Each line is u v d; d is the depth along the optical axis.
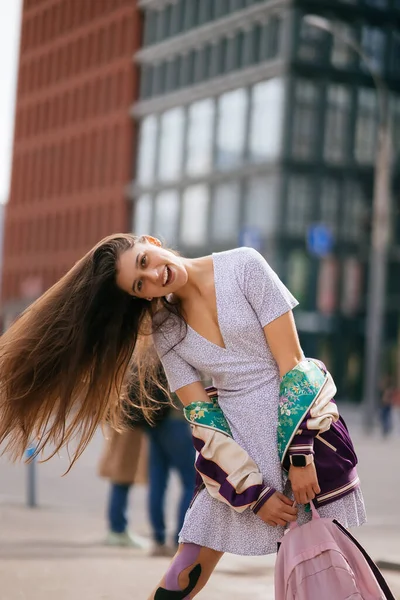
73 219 87.06
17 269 95.81
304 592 4.29
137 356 4.96
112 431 9.66
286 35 64.75
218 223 69.38
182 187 73.31
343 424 4.60
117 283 4.58
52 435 4.64
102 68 84.19
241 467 4.45
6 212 98.38
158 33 78.31
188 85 74.06
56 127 90.62
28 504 13.47
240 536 4.56
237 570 8.44
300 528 4.39
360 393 66.75
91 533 10.88
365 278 66.25
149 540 10.57
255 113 66.81
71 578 7.60
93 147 84.94
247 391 4.60
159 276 4.53
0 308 96.69
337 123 65.44
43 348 4.55
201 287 4.64
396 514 14.00
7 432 4.66
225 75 70.00
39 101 93.50
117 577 7.74
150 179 77.62
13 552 9.07
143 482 9.96
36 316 4.59
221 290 4.61
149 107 78.06
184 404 4.73
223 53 70.62
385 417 36.16
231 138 68.81
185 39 74.00
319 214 64.75
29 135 95.06
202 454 4.54
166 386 8.77
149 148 78.38
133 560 8.84
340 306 65.62
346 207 65.50
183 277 4.58
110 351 4.62
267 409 4.56
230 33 69.88
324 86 65.12
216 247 69.19
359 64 65.94
